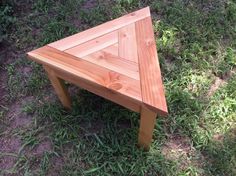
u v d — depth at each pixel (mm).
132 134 2088
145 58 1807
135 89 1656
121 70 1751
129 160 1989
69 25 2766
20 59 2588
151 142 2018
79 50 1880
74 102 2262
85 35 1972
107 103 2240
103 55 1838
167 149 2051
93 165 1980
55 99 2318
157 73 1728
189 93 2301
